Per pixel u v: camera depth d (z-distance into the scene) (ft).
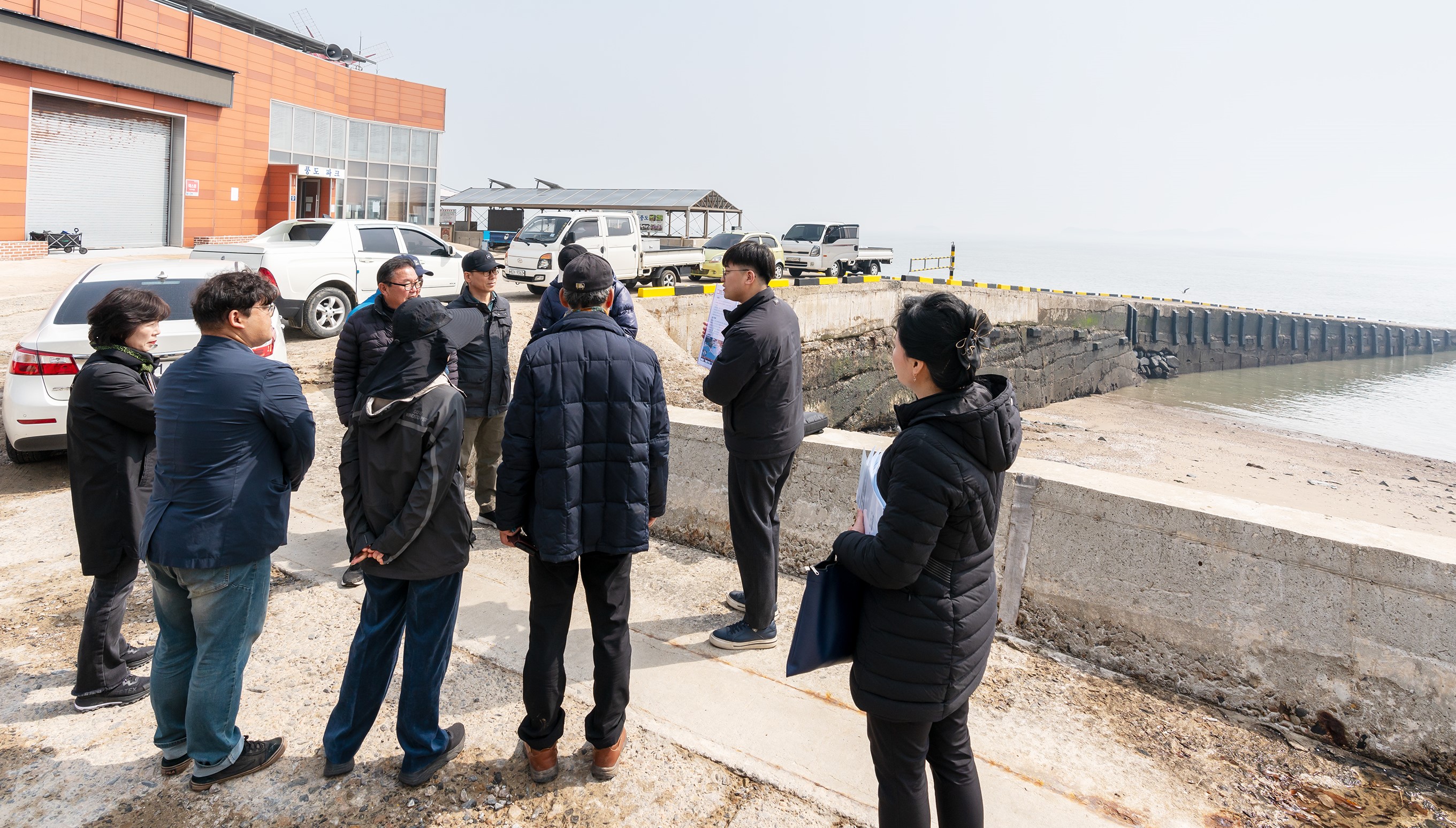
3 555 15.23
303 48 96.32
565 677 9.04
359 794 8.86
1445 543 9.86
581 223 53.57
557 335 8.70
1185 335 134.62
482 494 16.89
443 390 8.50
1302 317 159.12
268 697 10.62
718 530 15.88
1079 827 8.46
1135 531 11.40
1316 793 9.17
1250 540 10.52
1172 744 9.98
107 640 10.21
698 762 9.53
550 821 8.50
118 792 8.79
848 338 71.31
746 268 11.11
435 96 103.45
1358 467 72.08
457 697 10.77
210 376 8.16
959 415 6.38
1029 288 102.47
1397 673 9.61
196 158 75.15
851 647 7.09
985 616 6.88
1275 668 10.39
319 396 26.76
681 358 38.65
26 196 61.98
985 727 10.16
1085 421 88.38
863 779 9.27
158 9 71.56
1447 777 9.33
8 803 8.52
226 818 8.43
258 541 8.41
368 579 8.92
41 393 19.20
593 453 8.63
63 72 62.13
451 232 106.52
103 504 9.75
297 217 86.02
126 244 70.59
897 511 6.38
